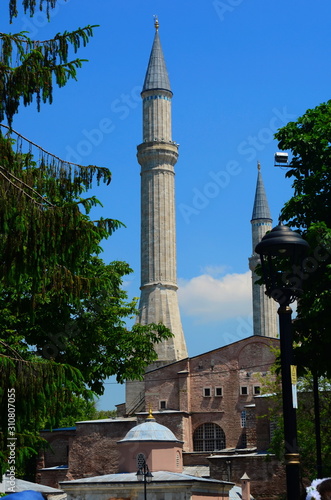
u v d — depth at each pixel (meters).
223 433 92.38
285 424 16.84
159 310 116.94
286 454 16.67
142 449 73.44
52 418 19.77
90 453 90.06
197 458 88.06
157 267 119.00
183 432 90.44
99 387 37.66
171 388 95.25
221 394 93.38
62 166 20.59
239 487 79.69
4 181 18.44
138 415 90.62
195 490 66.62
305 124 35.34
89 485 67.19
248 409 86.38
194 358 95.31
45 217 18.52
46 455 93.00
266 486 79.19
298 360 31.17
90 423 91.06
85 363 36.25
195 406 93.75
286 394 16.95
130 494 66.50
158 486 65.81
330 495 8.29
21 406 18.70
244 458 80.62
